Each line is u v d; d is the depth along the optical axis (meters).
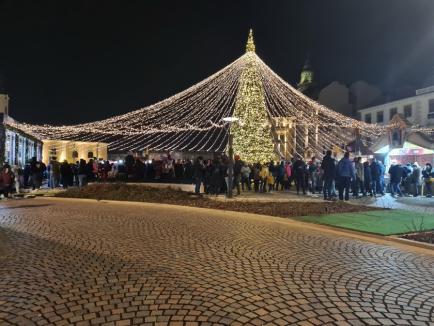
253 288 5.67
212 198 17.66
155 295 5.32
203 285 5.76
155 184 20.91
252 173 22.83
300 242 8.95
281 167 22.34
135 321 4.48
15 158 22.83
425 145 22.56
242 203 15.45
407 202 17.34
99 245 8.27
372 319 4.67
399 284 6.03
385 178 23.05
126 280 5.95
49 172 24.28
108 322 4.45
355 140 31.20
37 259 7.12
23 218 11.84
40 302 5.04
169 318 4.58
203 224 11.16
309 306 5.03
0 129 19.80
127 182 22.36
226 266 6.79
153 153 35.03
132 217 12.34
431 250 8.45
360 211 13.63
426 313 4.89
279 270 6.61
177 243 8.55
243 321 4.54
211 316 4.66
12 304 4.97
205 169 19.78
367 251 8.22
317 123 36.03
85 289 5.52
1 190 18.33
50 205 15.49
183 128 29.91
